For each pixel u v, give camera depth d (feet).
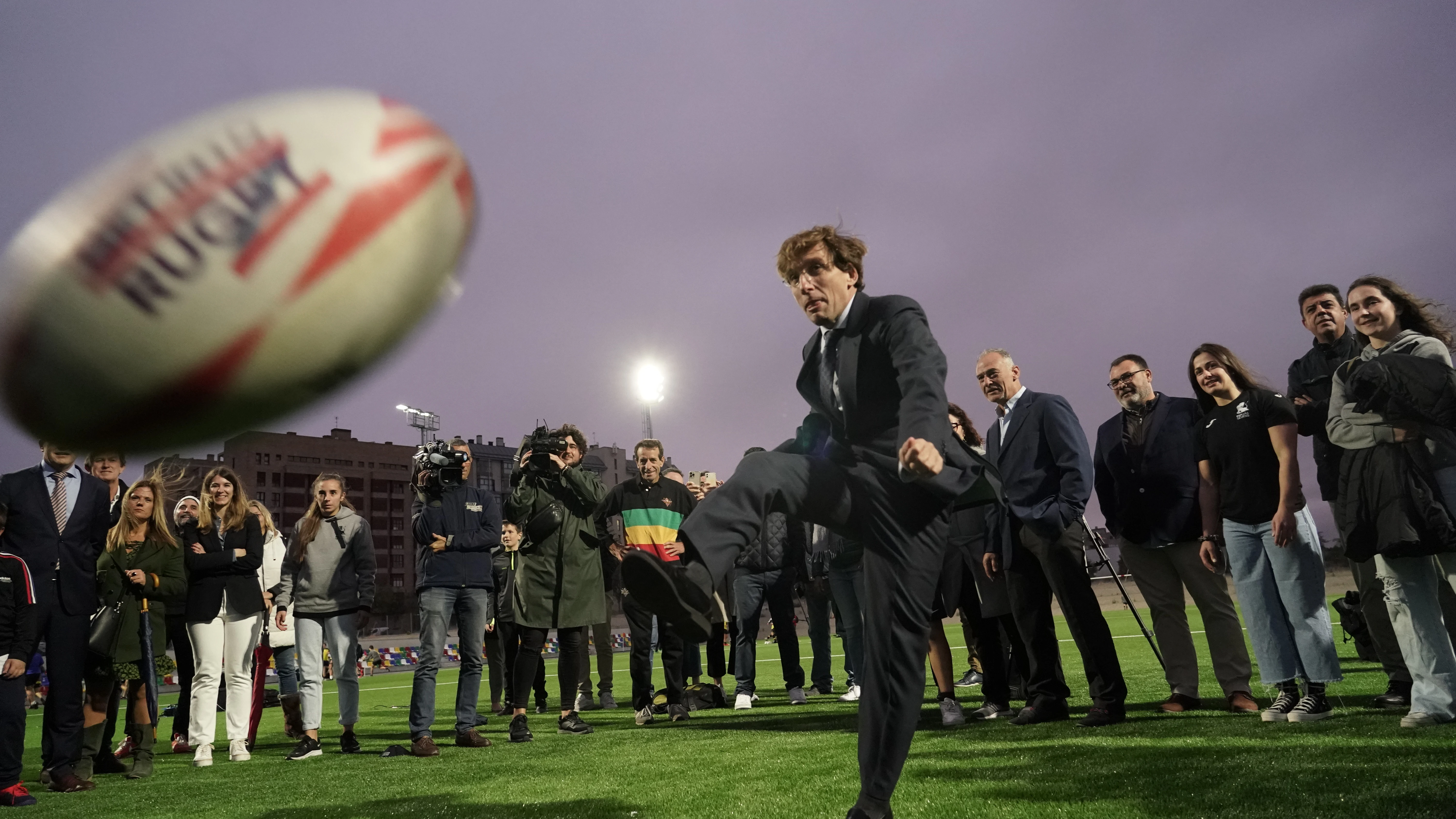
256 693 20.42
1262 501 12.71
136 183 3.74
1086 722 13.29
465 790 11.22
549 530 16.92
